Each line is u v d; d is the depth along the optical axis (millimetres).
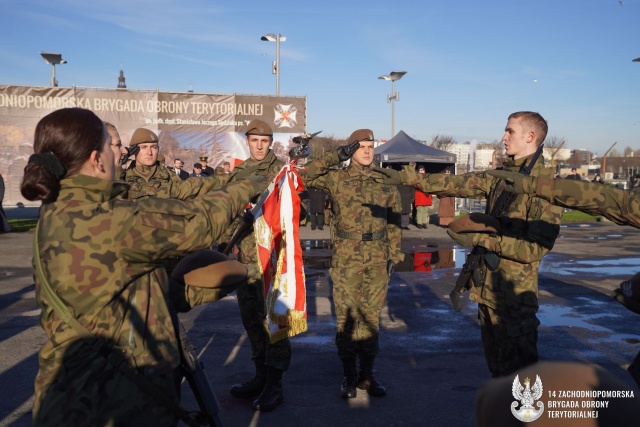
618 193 2049
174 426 1843
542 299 7516
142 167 4309
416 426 3787
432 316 6652
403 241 13375
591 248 12258
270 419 3908
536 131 3354
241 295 4227
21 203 20891
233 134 21062
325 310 6910
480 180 3543
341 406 4125
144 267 1770
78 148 1757
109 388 1719
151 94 20547
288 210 3275
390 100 25781
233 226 4215
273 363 4074
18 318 6426
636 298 1747
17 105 20094
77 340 1722
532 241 3078
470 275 3361
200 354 5250
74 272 1683
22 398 4172
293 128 21281
